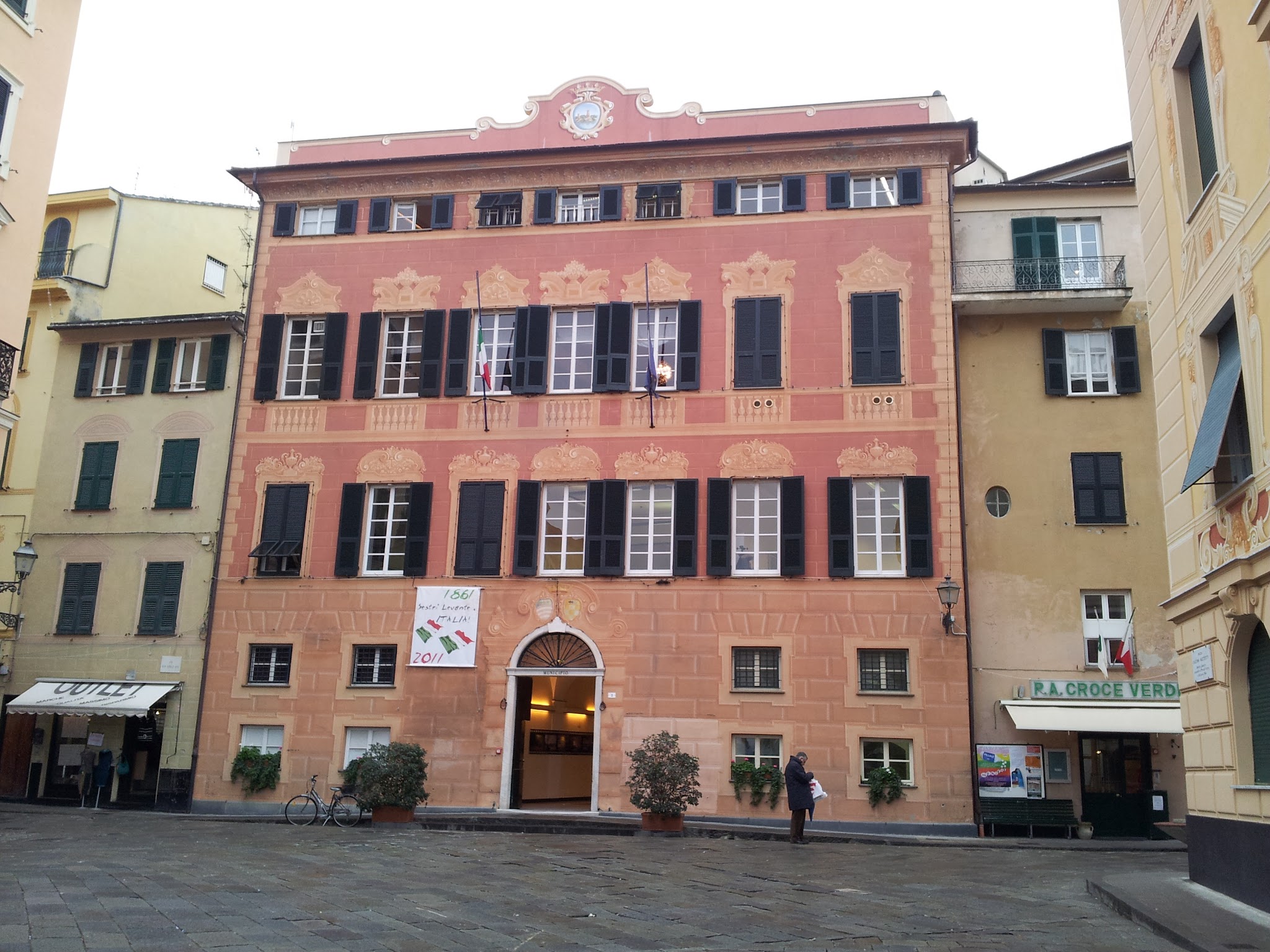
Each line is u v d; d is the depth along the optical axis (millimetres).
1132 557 24891
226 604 26844
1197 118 14945
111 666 27516
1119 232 26766
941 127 26125
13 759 28016
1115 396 25734
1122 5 17688
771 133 27125
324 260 28562
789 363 25766
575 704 28719
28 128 23328
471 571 25875
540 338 26906
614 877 14688
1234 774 13094
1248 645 13055
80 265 31875
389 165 28547
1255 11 11602
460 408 26922
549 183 28016
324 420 27453
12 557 29031
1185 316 14930
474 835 20500
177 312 34000
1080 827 23438
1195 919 11414
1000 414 25906
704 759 24062
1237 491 12930
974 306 25922
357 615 26141
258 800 25516
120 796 26938
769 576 24703
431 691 25438
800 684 24078
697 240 26891
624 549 25375
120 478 28906
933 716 23469
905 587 24172
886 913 12414
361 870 14695
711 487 25281
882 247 26094
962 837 22422
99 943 9367
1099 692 24234
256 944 9586
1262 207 12336
